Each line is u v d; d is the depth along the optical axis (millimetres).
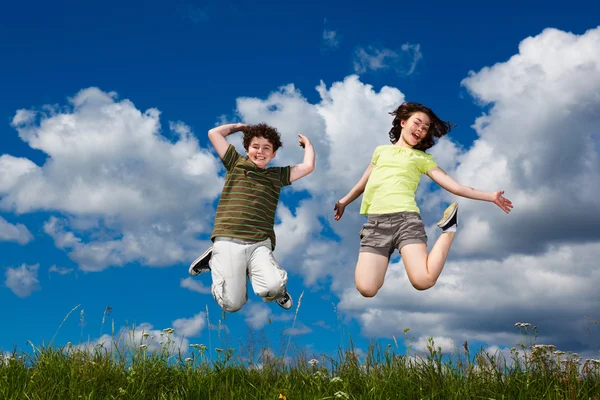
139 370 4238
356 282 4613
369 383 3994
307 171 5031
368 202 4742
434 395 3811
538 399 3740
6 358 4348
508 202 4285
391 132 5121
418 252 4352
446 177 4590
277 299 4727
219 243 4676
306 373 4352
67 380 4062
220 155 4875
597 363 4113
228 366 4438
